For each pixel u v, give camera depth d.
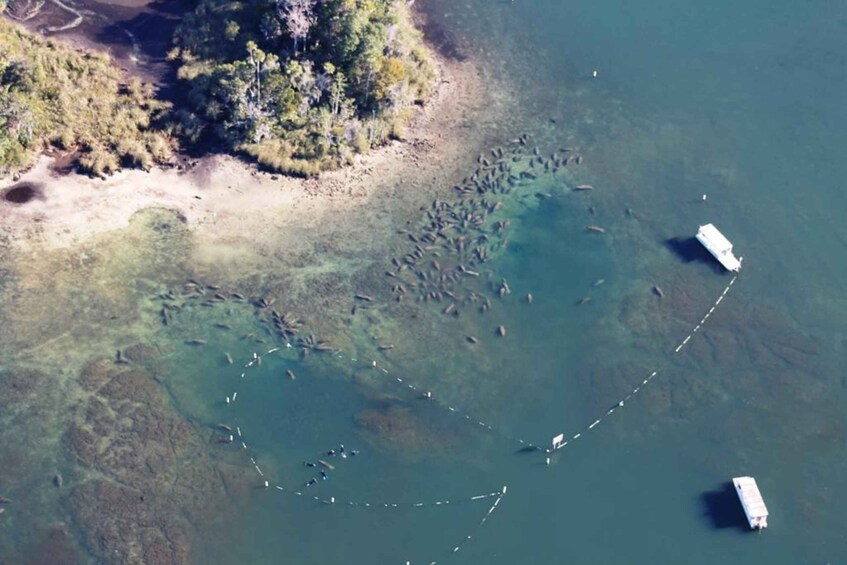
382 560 63.12
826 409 71.56
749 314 77.00
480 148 87.62
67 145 83.12
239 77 84.25
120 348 72.44
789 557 64.38
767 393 72.31
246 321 74.56
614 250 80.69
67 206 79.62
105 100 85.94
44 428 67.88
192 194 81.62
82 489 65.19
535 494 66.31
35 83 84.56
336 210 81.81
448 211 82.38
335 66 87.31
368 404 70.44
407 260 78.88
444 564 63.03
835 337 75.88
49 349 71.94
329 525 64.56
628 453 68.62
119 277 76.31
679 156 88.25
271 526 64.38
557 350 74.12
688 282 78.81
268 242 79.38
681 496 66.69
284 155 83.62
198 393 70.38
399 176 84.62
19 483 65.19
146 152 83.06
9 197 79.62
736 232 82.56
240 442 68.06
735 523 65.50
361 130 85.38
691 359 74.06
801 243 81.94
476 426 69.56
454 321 75.44
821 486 67.56
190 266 77.38
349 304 76.06
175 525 64.12
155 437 68.00
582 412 70.62
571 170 86.44
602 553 63.97
